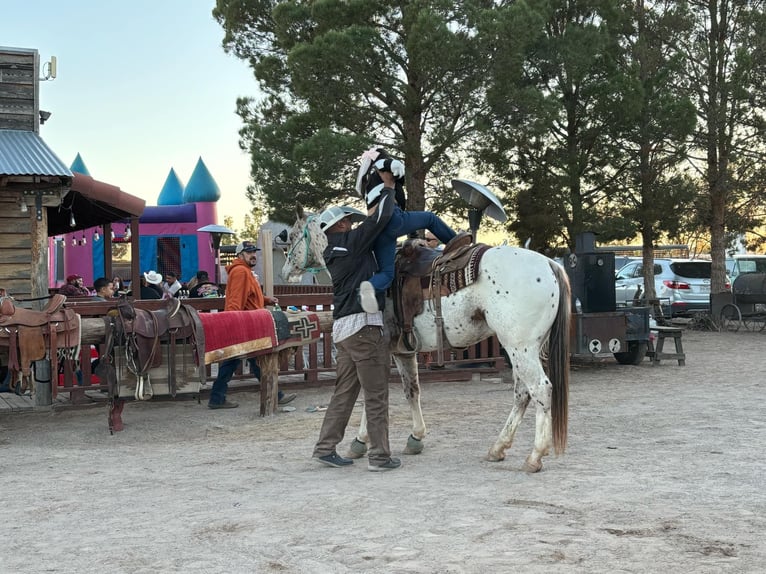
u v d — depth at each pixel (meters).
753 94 23.02
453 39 17.16
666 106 21.09
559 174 21.70
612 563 3.82
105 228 16.98
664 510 4.74
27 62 12.12
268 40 22.23
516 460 6.41
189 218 27.11
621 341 12.70
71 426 9.05
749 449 6.73
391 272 6.36
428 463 6.43
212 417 9.46
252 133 20.81
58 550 4.40
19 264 10.36
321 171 17.98
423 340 6.45
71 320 8.41
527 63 20.67
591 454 6.63
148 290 16.61
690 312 23.98
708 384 11.44
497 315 6.04
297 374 11.81
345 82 18.19
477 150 20.78
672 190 22.39
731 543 4.09
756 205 24.66
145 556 4.21
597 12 21.36
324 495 5.37
